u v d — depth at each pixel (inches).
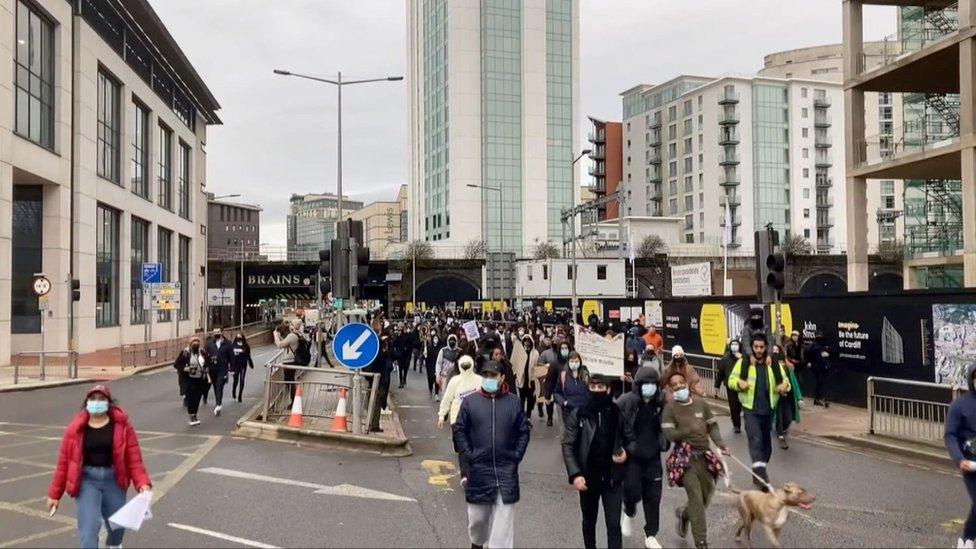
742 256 3373.5
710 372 787.4
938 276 1427.2
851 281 1149.7
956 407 274.8
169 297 1520.7
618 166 4904.0
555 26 4025.6
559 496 375.6
